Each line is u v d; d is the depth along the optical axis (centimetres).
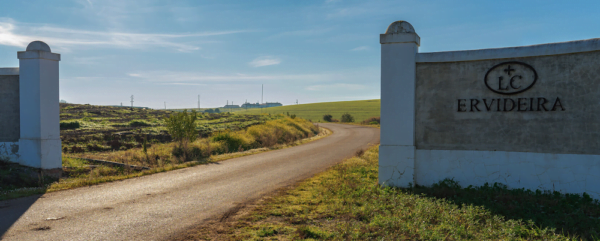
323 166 1368
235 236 541
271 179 1066
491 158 840
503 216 614
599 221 603
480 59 844
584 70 762
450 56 869
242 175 1148
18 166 1100
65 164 1278
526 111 811
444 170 881
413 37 892
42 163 1093
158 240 525
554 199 739
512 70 821
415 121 911
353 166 1284
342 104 14038
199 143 2047
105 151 1933
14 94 1148
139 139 2394
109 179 1046
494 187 823
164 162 1552
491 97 841
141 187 942
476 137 855
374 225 577
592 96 755
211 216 653
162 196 828
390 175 918
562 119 780
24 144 1114
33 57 1095
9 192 860
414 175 901
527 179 809
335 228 567
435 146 891
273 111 12556
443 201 720
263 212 673
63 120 3319
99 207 719
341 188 872
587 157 756
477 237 521
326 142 2772
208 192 873
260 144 2616
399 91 911
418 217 610
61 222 612
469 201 722
